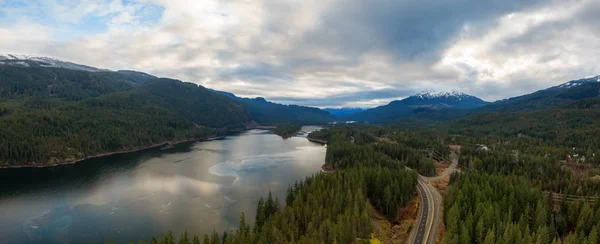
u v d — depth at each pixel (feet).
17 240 331.57
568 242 229.86
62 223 373.61
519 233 234.58
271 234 274.16
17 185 529.86
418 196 410.72
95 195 476.54
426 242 279.90
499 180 372.99
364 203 343.26
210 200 459.32
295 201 349.41
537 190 331.36
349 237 274.98
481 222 257.75
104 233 349.00
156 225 370.94
